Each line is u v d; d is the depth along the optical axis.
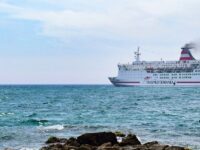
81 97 148.50
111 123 55.28
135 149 27.69
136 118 63.66
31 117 64.62
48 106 94.94
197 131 46.16
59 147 29.00
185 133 44.09
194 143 36.31
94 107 91.38
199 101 118.94
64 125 51.12
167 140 38.38
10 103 105.75
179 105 100.06
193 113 74.88
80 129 47.12
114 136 31.53
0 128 47.53
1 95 160.25
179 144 35.53
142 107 91.50
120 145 30.70
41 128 47.66
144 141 37.41
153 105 99.81
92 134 31.12
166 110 82.50
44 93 193.00
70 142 30.36
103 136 31.25
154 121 58.88
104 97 147.25
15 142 35.81
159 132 44.91
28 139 37.84
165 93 181.62
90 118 63.22
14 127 48.94
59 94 179.88
